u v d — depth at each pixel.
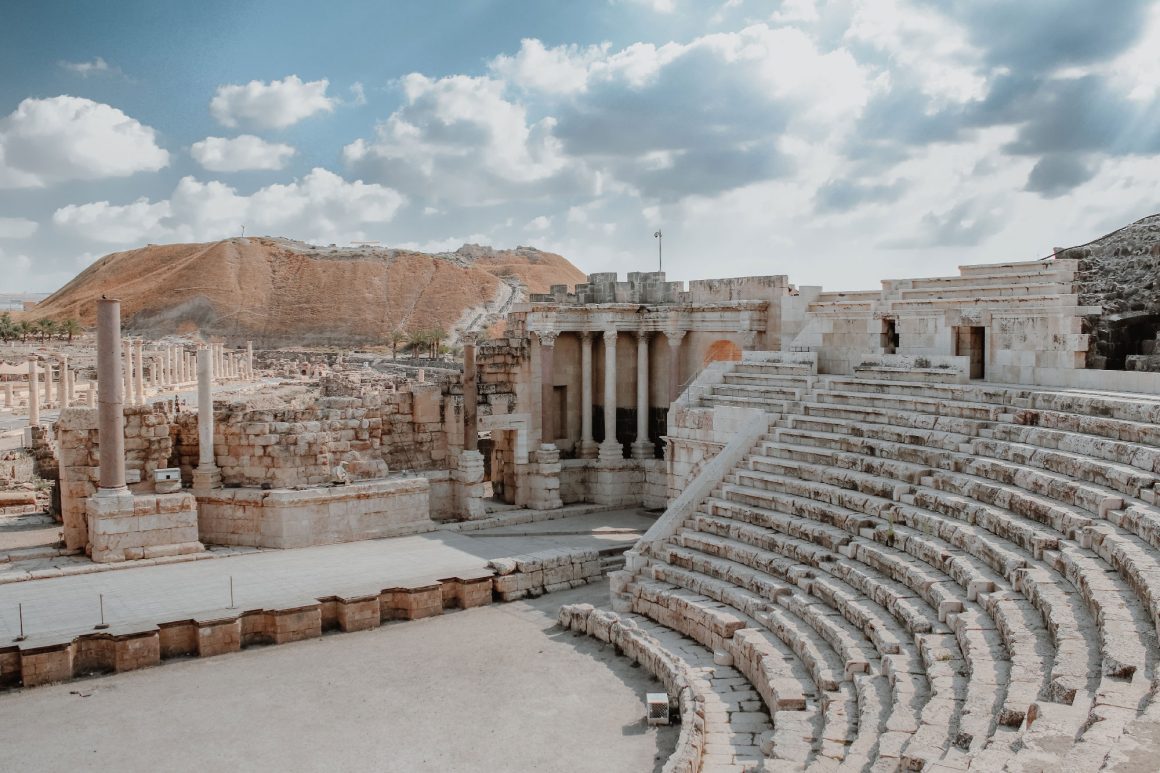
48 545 34.66
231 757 19.47
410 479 38.81
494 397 42.94
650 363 47.50
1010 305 31.53
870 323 36.94
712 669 23.44
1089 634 15.90
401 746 19.98
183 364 101.00
